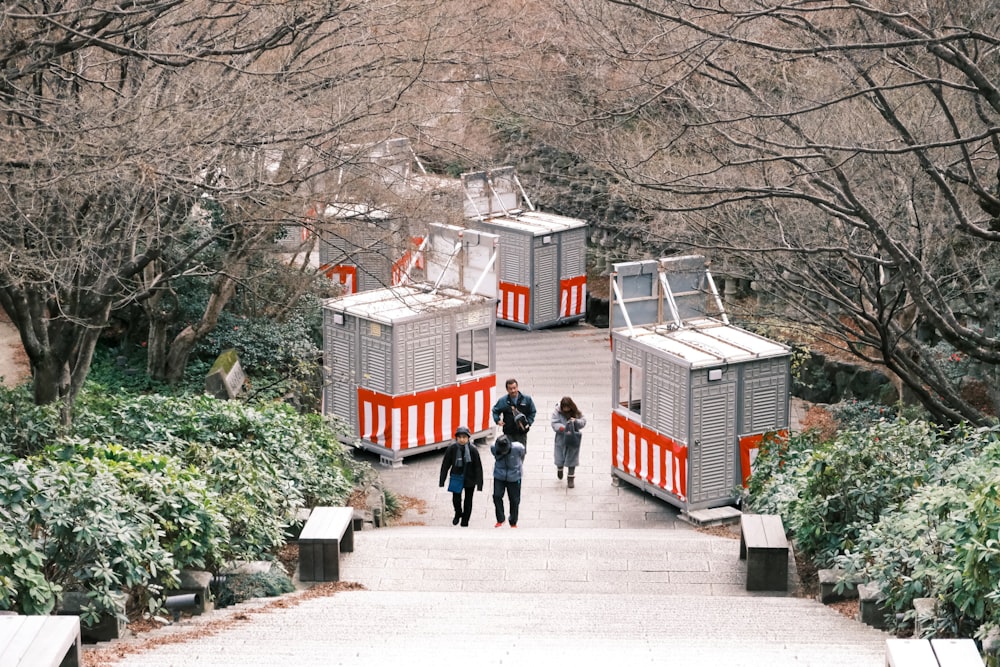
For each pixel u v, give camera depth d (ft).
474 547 50.03
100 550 33.22
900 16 36.55
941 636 32.37
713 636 33.99
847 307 51.26
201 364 73.15
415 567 47.57
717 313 68.13
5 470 33.53
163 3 40.68
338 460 61.21
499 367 92.38
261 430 53.62
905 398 72.33
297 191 49.90
